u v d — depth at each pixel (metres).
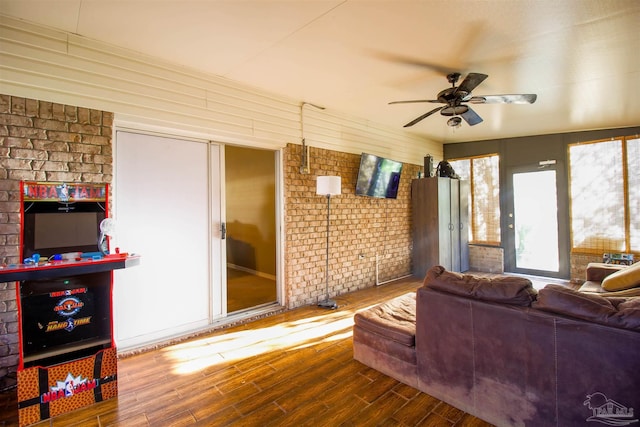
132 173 2.93
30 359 1.99
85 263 2.00
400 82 3.57
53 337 2.07
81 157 2.58
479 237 6.46
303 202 4.21
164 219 3.12
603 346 1.48
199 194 3.38
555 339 1.61
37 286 2.04
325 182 3.87
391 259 5.62
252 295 4.52
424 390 2.18
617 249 5.02
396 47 2.78
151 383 2.35
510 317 1.76
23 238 2.01
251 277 5.71
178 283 3.21
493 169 6.30
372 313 2.68
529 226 5.90
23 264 1.92
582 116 4.62
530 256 5.90
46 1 2.13
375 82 3.58
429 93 3.95
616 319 1.46
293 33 2.56
